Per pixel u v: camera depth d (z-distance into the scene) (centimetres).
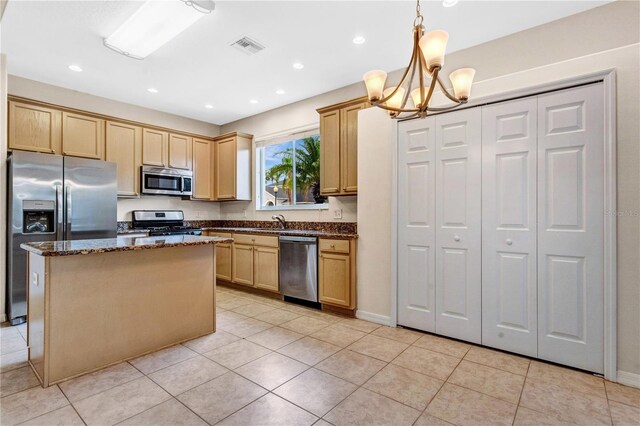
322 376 214
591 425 166
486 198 262
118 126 431
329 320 328
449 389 199
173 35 277
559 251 232
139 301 246
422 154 294
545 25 270
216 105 472
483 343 262
